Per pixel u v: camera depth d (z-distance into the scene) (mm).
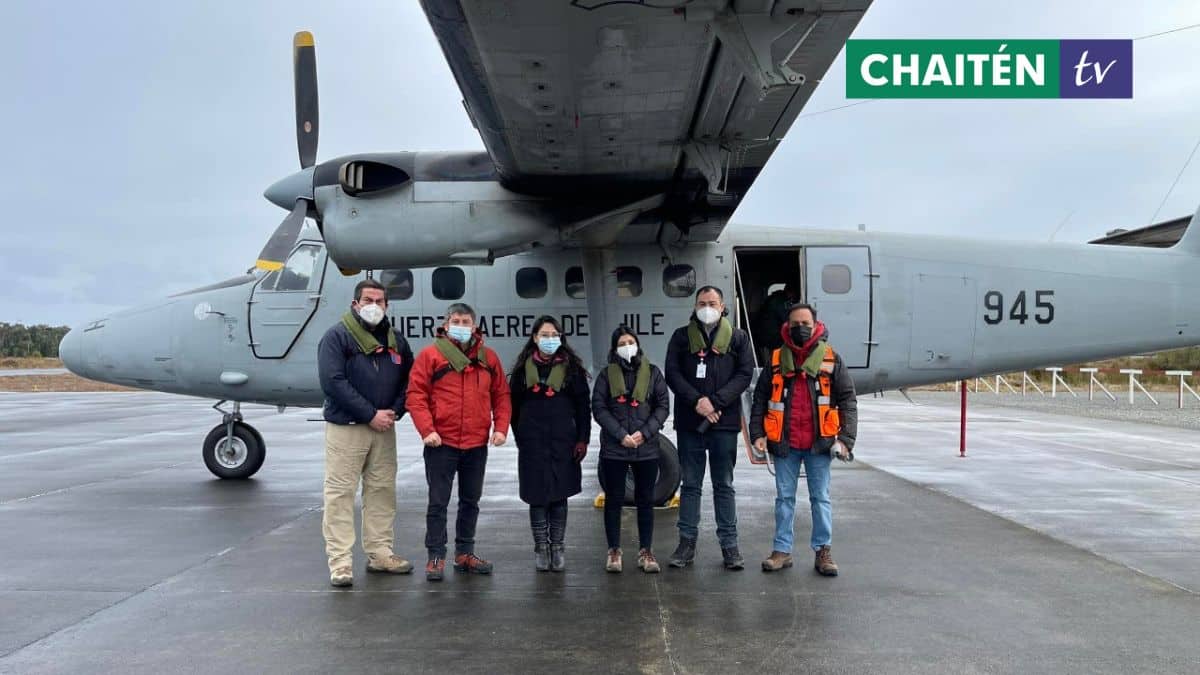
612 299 9156
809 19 5039
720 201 8320
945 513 8609
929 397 35094
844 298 9508
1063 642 4754
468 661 4488
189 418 23500
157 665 4422
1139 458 13508
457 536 6289
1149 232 10805
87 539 7406
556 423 6195
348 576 5898
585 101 6195
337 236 7973
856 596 5648
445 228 7973
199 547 7094
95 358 10078
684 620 5160
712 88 6039
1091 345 9773
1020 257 9750
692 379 6215
